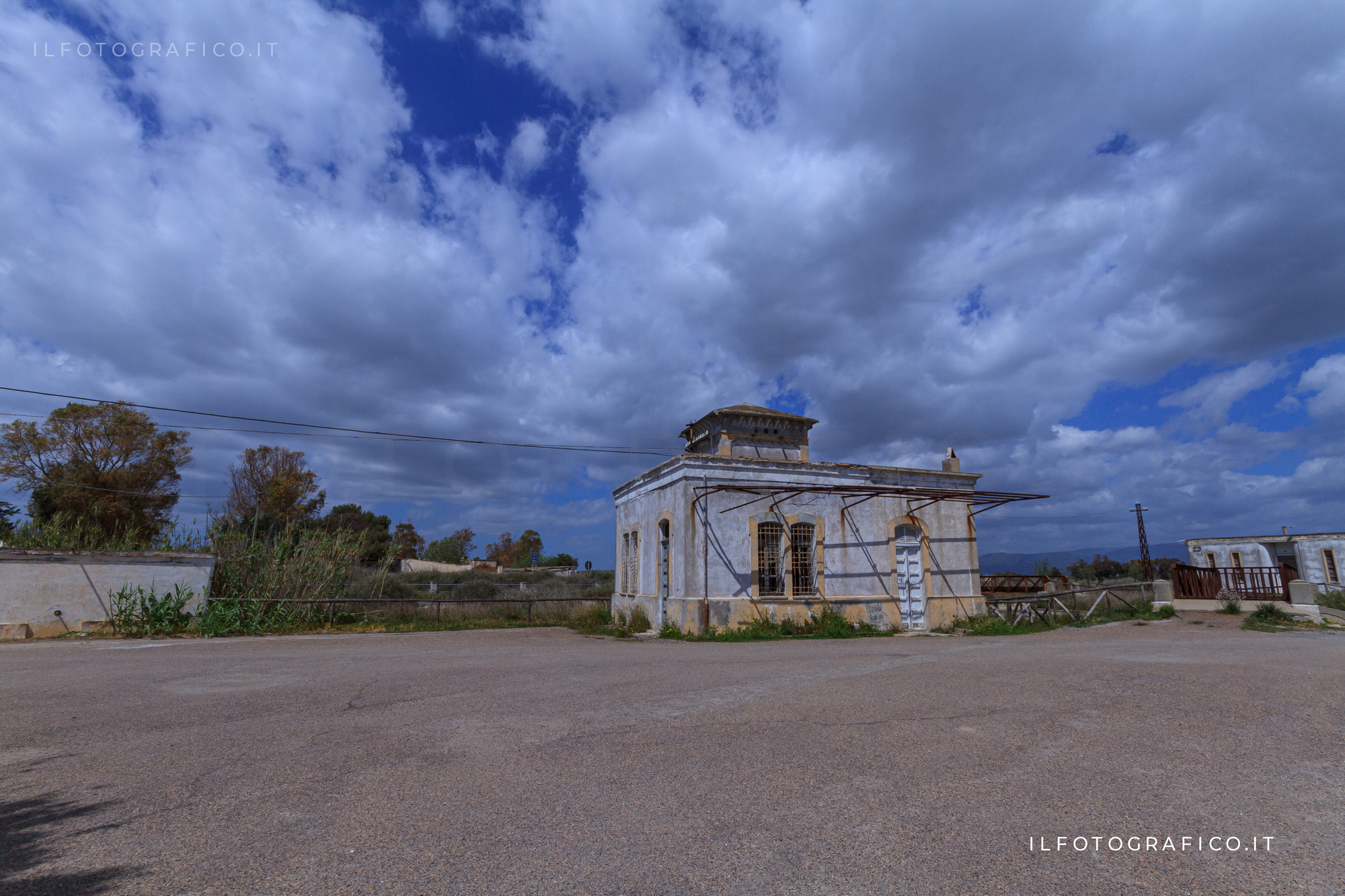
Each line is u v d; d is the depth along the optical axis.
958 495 16.53
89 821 4.00
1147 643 13.20
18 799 4.38
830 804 4.16
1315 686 7.66
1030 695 7.25
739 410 20.06
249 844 3.65
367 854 3.51
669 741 5.62
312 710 6.98
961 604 19.23
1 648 13.66
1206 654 10.87
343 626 18.92
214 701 7.52
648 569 19.19
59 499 32.41
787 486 16.27
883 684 8.06
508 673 9.52
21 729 6.23
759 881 3.18
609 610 22.27
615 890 3.10
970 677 8.50
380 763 5.10
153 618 16.66
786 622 16.66
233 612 17.16
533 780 4.67
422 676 9.27
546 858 3.45
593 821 3.93
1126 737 5.54
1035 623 18.94
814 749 5.34
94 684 8.72
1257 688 7.52
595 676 9.11
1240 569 20.88
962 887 3.10
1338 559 35.25
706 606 16.30
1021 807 4.09
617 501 23.16
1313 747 5.24
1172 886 3.12
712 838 3.69
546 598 24.11
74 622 16.36
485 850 3.56
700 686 8.16
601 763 5.05
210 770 4.96
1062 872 3.25
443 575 40.81
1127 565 48.72
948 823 3.85
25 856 3.51
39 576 16.19
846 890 3.08
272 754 5.35
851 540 18.23
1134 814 3.96
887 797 4.26
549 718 6.53
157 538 19.22
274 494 43.00
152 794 4.46
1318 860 3.35
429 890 3.12
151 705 7.30
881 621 18.00
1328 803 4.11
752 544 17.19
